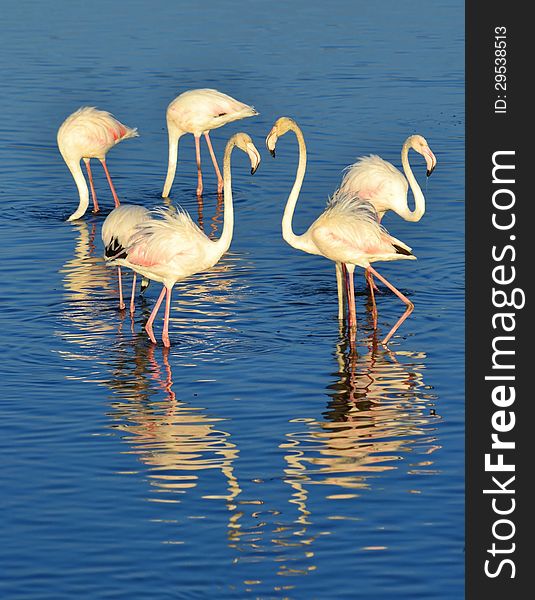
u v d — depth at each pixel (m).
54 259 18.70
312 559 9.75
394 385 13.66
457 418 12.73
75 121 21.48
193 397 13.34
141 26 36.81
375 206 17.36
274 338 15.25
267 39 34.91
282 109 27.48
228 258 18.75
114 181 23.72
